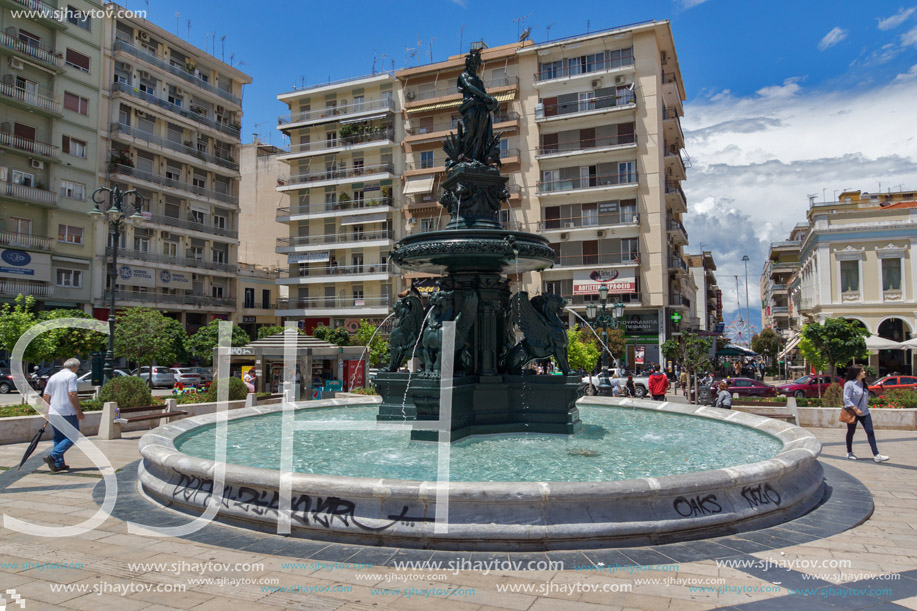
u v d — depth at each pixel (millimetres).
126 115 37781
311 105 46875
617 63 38625
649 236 37500
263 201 51969
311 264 45719
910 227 32312
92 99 35781
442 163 42406
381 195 43531
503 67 41219
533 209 40125
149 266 38281
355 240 43969
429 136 41688
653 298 37312
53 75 33781
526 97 40594
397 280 43562
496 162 9570
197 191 41906
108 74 36812
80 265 34844
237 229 45500
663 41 39656
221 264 43469
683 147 45688
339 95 46094
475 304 8883
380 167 43344
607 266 37844
